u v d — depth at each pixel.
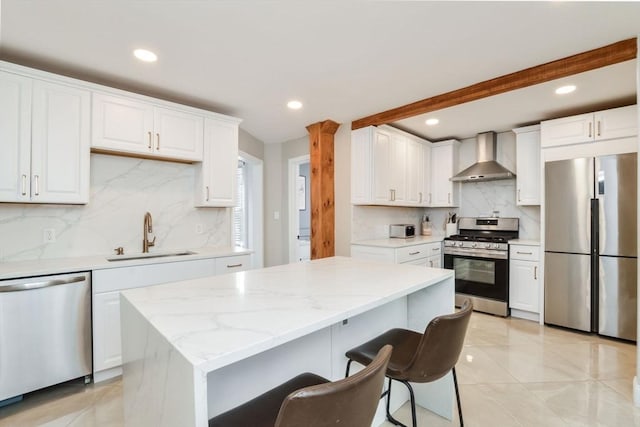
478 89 2.67
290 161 4.53
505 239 3.84
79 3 1.61
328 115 3.53
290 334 0.94
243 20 1.78
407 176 4.16
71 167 2.28
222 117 3.15
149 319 1.03
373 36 1.96
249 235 5.03
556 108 3.25
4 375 1.84
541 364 2.49
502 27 1.86
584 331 3.10
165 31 1.89
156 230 3.01
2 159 2.03
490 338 3.02
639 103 1.88
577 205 3.12
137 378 1.13
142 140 2.62
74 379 2.23
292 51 2.13
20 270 1.95
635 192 2.81
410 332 1.74
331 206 3.92
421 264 3.83
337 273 1.82
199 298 1.29
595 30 1.89
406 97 2.97
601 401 2.00
